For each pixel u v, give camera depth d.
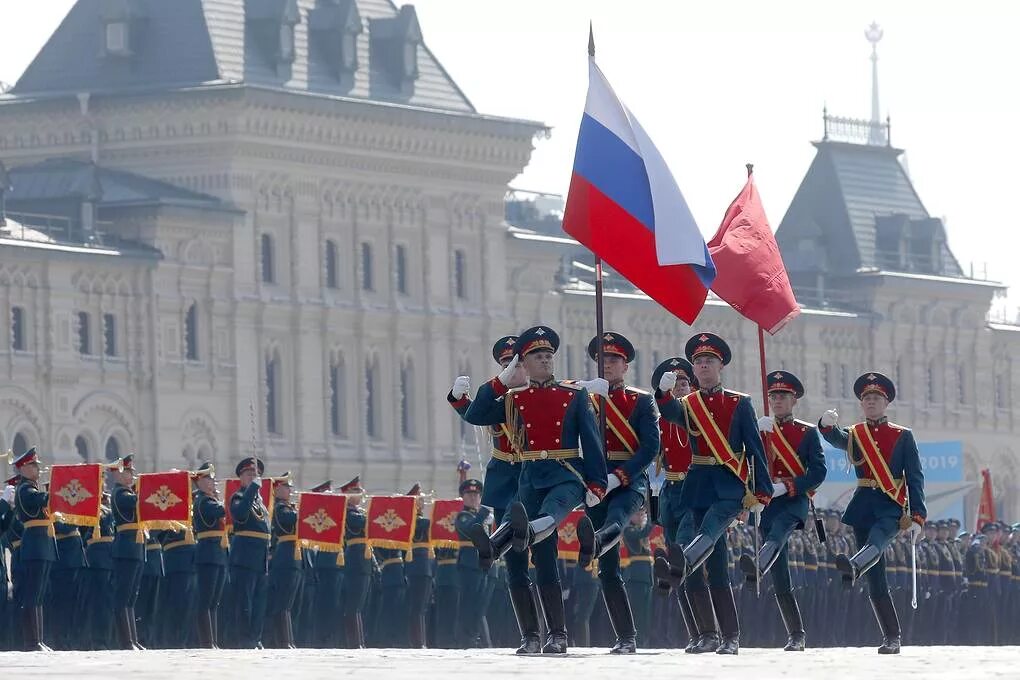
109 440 171.00
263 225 180.75
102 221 174.25
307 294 184.00
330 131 184.25
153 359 172.62
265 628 79.06
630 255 52.00
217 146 178.25
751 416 51.91
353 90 189.88
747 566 54.22
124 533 72.56
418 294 192.75
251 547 76.25
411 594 85.75
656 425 49.56
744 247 59.19
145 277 172.50
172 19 184.25
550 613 48.53
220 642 76.50
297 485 182.38
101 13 184.12
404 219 191.38
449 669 39.94
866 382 57.94
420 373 193.00
